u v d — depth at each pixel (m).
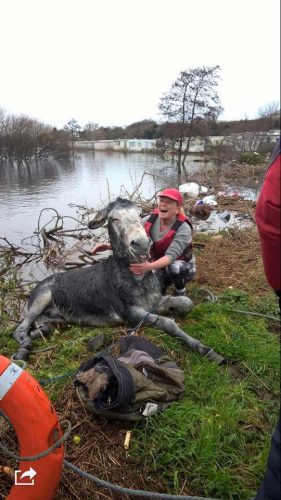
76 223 10.41
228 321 4.18
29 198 14.12
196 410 2.88
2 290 5.91
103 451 2.65
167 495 2.20
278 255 1.59
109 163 31.83
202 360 3.52
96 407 2.71
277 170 1.52
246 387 3.22
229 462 2.56
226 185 16.38
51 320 4.39
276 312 4.48
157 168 26.30
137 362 3.11
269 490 1.82
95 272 4.14
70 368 3.44
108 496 2.39
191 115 31.42
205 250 6.82
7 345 4.16
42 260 7.79
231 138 29.45
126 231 3.63
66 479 2.48
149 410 2.80
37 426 2.02
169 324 3.77
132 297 3.86
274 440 1.81
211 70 31.02
